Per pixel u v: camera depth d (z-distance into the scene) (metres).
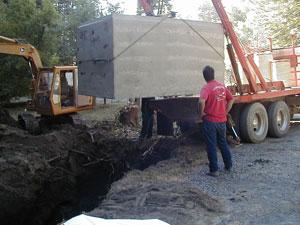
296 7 31.47
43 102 15.48
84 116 18.16
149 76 8.32
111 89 7.96
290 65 13.96
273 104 11.91
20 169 10.36
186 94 8.91
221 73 9.56
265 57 13.97
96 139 13.12
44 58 22.72
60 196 10.98
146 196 6.67
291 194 6.96
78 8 27.23
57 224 9.18
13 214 9.84
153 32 8.36
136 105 15.34
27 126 16.25
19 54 15.84
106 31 8.02
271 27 33.25
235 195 6.95
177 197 6.60
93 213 6.20
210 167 8.14
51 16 23.31
